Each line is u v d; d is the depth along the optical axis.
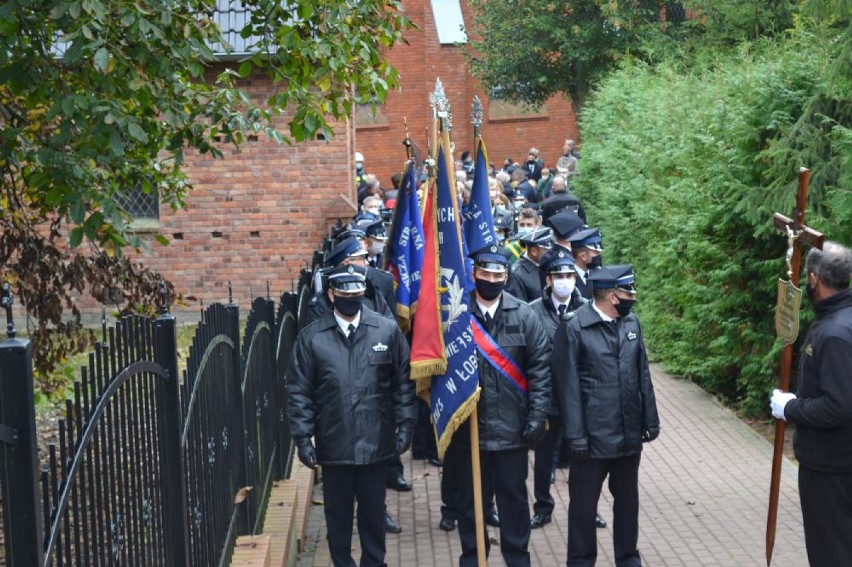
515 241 11.34
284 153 17.91
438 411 6.64
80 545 3.17
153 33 6.50
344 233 9.74
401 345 6.66
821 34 10.73
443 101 6.87
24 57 6.81
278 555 6.64
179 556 4.60
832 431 5.39
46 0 6.39
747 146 11.08
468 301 6.63
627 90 21.98
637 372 6.67
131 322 4.00
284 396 9.10
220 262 18.03
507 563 6.78
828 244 5.46
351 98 8.12
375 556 6.71
